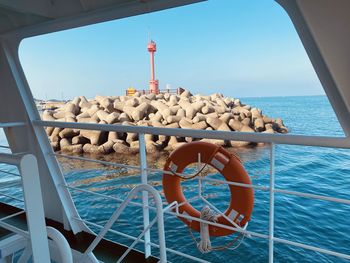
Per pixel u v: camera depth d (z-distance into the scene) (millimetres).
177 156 1780
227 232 1648
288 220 5664
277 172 8211
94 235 2312
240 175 1594
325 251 1158
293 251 4613
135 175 10070
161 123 13109
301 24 1174
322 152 9367
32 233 748
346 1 1018
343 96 1137
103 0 1665
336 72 1110
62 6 1842
